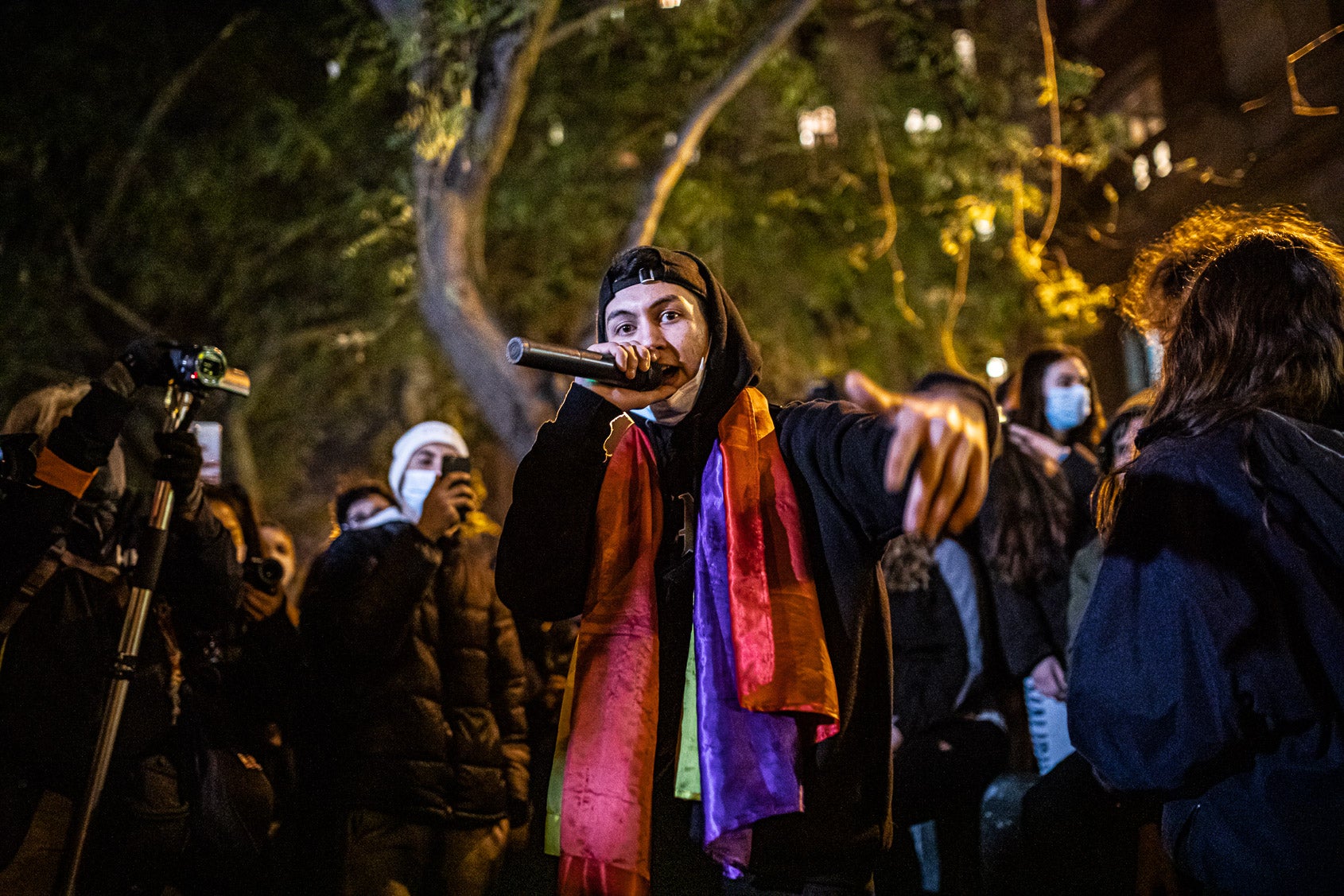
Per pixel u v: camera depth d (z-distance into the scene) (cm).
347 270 1008
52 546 272
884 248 958
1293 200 1022
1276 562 178
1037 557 385
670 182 753
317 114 979
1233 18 1090
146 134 949
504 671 363
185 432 288
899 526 179
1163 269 250
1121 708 186
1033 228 1248
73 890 245
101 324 1038
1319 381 197
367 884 314
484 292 729
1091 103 1317
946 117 1043
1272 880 174
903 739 383
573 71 1005
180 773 288
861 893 191
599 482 205
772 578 186
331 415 1162
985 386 156
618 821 183
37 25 917
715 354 208
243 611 326
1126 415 363
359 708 326
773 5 855
